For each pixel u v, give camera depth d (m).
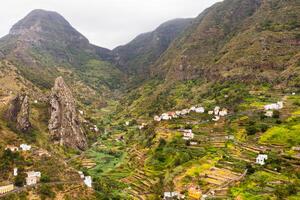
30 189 157.38
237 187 152.38
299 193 135.38
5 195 149.00
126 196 178.88
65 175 178.62
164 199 157.38
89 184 179.62
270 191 142.62
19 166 172.25
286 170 159.75
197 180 167.62
